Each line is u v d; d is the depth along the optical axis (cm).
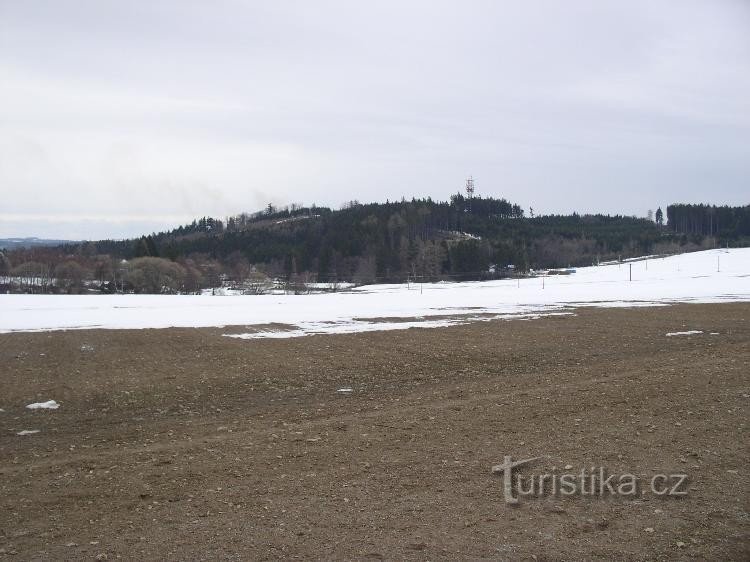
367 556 487
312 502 598
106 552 499
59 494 637
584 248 13062
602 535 525
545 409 955
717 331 2041
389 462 716
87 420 980
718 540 515
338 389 1202
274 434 859
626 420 875
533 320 2538
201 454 768
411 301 3872
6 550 505
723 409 921
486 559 482
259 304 3712
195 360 1579
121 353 1712
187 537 525
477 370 1384
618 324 2322
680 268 8244
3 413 1028
